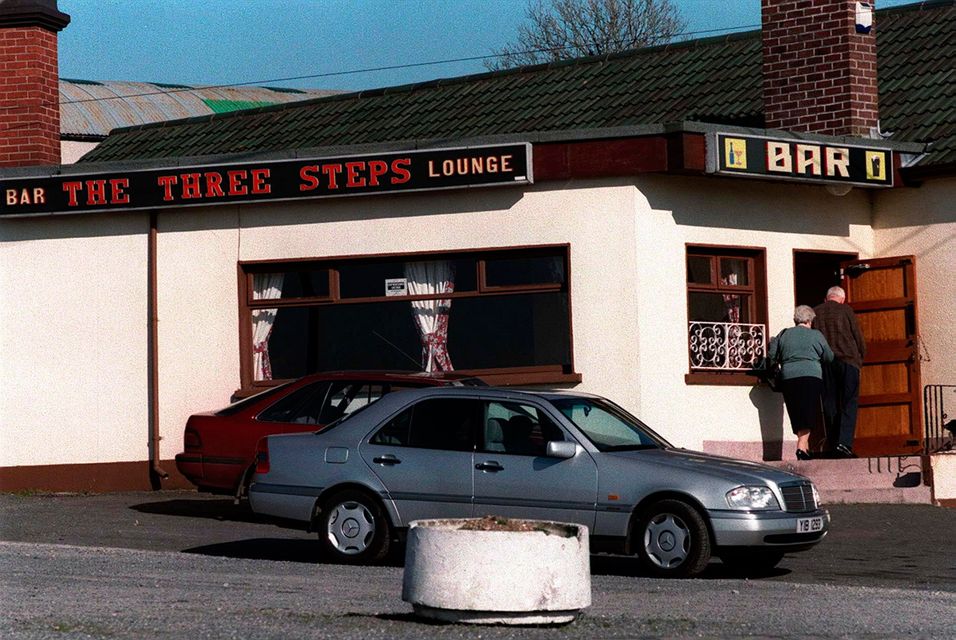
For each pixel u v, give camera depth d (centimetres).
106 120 4697
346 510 1223
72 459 1920
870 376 1880
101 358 1920
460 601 838
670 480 1148
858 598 1033
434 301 1817
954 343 1833
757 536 1134
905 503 1664
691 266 1775
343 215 1836
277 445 1259
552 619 845
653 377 1706
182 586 1038
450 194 1791
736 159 1689
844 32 1888
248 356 1875
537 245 1747
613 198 1719
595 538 1166
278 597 978
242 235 1877
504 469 1190
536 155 1730
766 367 1775
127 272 1917
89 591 1004
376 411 1245
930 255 1859
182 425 1889
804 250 1852
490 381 1769
